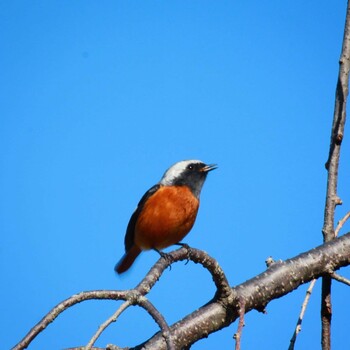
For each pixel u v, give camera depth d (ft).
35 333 22.91
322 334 30.68
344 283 30.76
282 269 32.24
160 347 28.84
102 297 24.08
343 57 31.55
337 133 31.71
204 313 30.58
